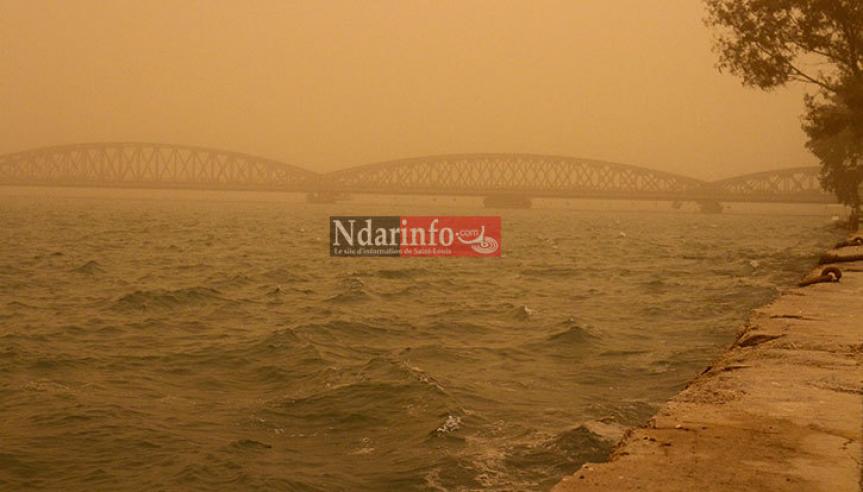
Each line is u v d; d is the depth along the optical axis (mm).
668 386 17312
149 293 33438
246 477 11586
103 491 11156
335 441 13375
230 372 18875
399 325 26312
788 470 6621
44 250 64938
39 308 30484
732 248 79250
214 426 14133
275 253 68938
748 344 13680
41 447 12883
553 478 11633
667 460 6867
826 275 22016
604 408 15289
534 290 38656
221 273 47000
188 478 11586
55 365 19375
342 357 20625
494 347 22141
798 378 10109
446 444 13023
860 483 6340
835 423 8016
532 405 15531
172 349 21703
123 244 77000
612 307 31062
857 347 12359
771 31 50500
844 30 49469
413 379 17031
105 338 23641
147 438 13328
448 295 36438
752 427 7859
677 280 41969
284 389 17047
